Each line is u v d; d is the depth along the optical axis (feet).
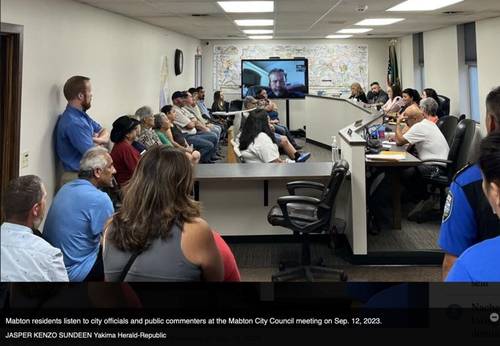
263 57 33.01
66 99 11.02
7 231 4.55
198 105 25.61
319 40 32.60
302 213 9.29
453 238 3.93
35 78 9.71
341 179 8.61
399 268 10.14
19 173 9.00
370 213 11.87
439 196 13.21
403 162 10.77
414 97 19.21
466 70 21.63
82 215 6.57
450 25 21.79
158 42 21.13
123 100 16.17
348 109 23.45
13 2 8.75
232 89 33.45
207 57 33.12
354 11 16.17
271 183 11.52
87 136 10.61
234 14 16.65
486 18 18.61
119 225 3.91
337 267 10.21
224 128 27.91
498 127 3.80
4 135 8.85
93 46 13.25
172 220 3.85
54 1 10.61
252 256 10.93
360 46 32.60
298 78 32.07
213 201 11.64
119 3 12.71
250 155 12.82
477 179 3.77
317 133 28.55
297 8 15.28
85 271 6.52
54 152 10.61
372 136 13.47
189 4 13.73
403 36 29.55
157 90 21.02
